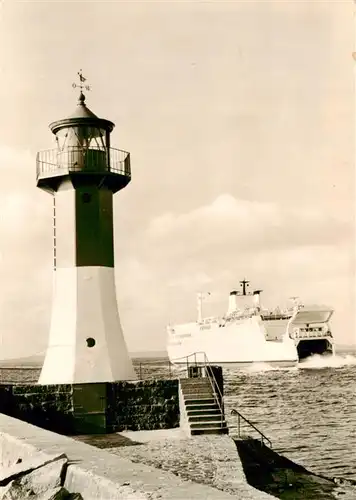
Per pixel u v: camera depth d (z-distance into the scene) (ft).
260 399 129.59
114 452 43.16
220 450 42.45
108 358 61.16
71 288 62.08
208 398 56.49
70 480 16.90
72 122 62.75
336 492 56.95
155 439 50.44
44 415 57.11
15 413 56.44
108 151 63.36
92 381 60.13
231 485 31.99
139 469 16.44
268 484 56.70
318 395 129.70
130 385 58.95
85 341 61.16
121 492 14.37
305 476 60.64
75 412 57.82
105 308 62.34
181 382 58.59
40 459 18.31
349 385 135.33
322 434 97.14
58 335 62.03
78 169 61.67
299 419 110.52
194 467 36.76
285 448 87.66
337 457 80.53
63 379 60.18
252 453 59.52
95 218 62.85
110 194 64.69
